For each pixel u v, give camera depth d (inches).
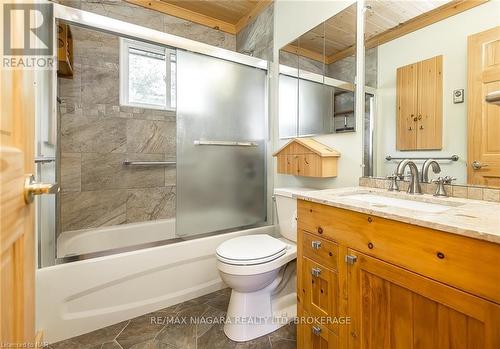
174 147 104.1
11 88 21.7
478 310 25.0
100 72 89.0
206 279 73.5
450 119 46.1
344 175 67.0
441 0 47.5
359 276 37.5
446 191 46.0
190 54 74.8
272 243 62.3
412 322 31.0
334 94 69.5
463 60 44.4
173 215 103.4
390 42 56.1
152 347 52.7
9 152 20.3
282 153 80.4
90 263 57.2
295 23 82.6
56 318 53.7
